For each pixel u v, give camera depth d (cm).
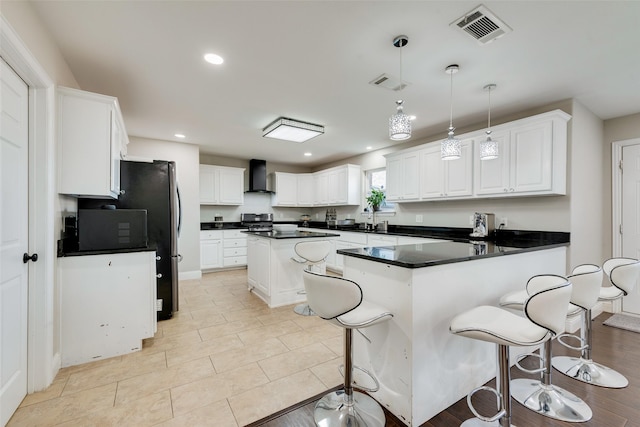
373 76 252
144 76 251
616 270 198
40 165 180
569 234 292
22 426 153
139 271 237
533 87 270
